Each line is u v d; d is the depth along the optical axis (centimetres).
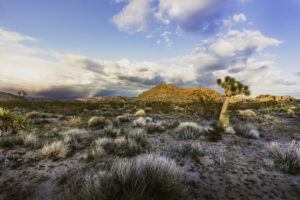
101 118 889
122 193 174
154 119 1129
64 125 831
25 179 248
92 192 173
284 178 259
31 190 216
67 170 283
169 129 743
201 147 439
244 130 637
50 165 306
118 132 614
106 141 448
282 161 322
